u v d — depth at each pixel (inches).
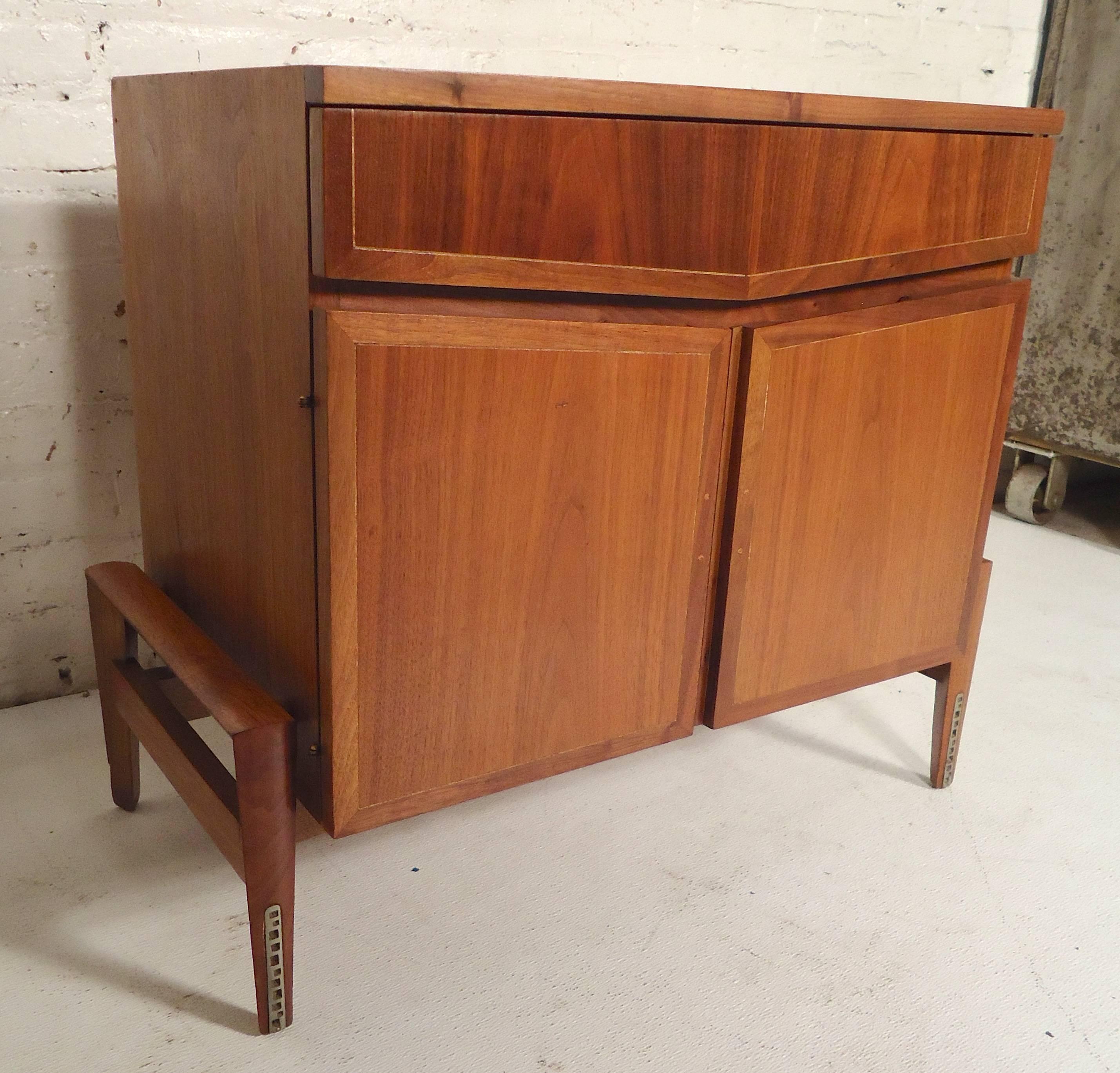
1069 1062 38.0
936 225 42.1
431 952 41.9
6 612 57.3
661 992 40.3
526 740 39.7
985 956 43.1
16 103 50.6
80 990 39.3
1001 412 48.3
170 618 42.3
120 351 56.7
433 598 35.6
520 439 35.4
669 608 41.4
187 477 43.5
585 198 33.8
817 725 60.9
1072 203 89.5
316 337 31.3
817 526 43.9
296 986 39.9
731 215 36.4
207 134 35.7
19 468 55.5
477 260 32.6
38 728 56.9
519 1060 36.9
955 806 53.4
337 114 29.2
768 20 74.2
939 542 48.6
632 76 69.6
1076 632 74.0
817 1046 38.1
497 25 63.2
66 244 53.7
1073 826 52.2
